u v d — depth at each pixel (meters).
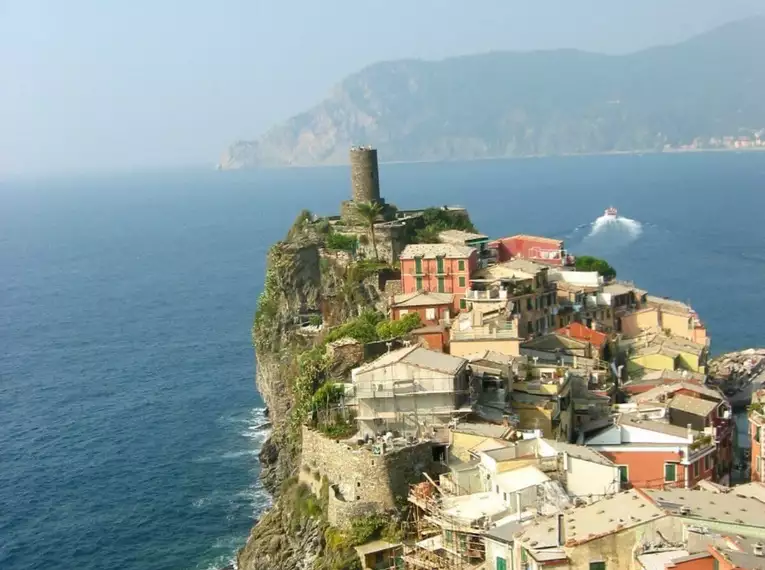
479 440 92.88
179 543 126.06
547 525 62.69
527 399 105.56
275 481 140.75
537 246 180.25
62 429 176.38
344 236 177.62
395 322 134.50
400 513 93.12
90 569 120.31
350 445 98.88
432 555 79.25
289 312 170.25
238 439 166.12
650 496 62.16
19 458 160.88
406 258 147.88
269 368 163.50
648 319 160.25
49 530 131.88
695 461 91.88
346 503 94.25
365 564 88.69
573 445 84.69
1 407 192.75
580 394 116.62
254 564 105.94
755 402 111.06
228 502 138.00
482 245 171.50
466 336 122.75
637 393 124.25
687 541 54.03
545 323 143.62
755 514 59.28
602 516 60.47
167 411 185.62
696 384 123.56
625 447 92.38
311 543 97.06
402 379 101.25
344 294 163.75
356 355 125.38
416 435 99.50
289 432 136.12
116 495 143.00
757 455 97.69
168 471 151.88
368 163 191.12
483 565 69.19
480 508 76.31
